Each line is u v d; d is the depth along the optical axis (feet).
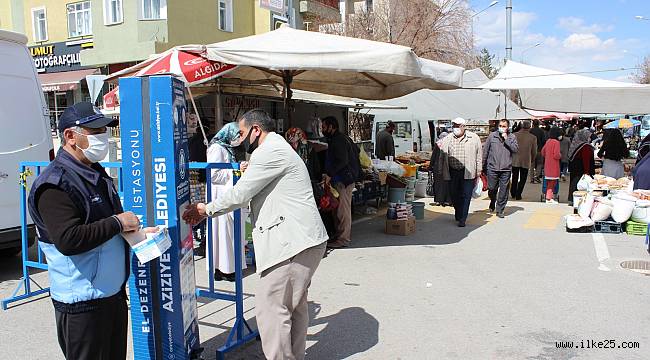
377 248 25.50
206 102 33.94
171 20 61.41
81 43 68.39
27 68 22.21
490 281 20.02
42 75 70.64
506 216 34.65
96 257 8.93
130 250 9.93
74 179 8.50
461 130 30.60
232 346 13.51
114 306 9.36
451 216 34.60
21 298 17.74
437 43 90.38
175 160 10.96
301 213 11.50
